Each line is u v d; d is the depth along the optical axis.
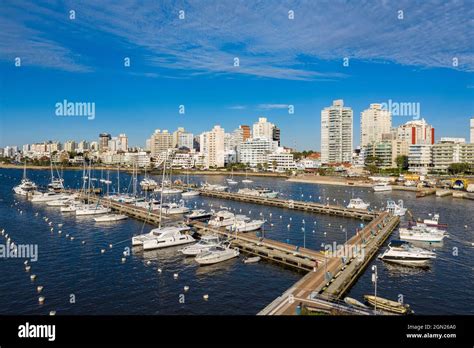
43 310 51.09
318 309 47.12
